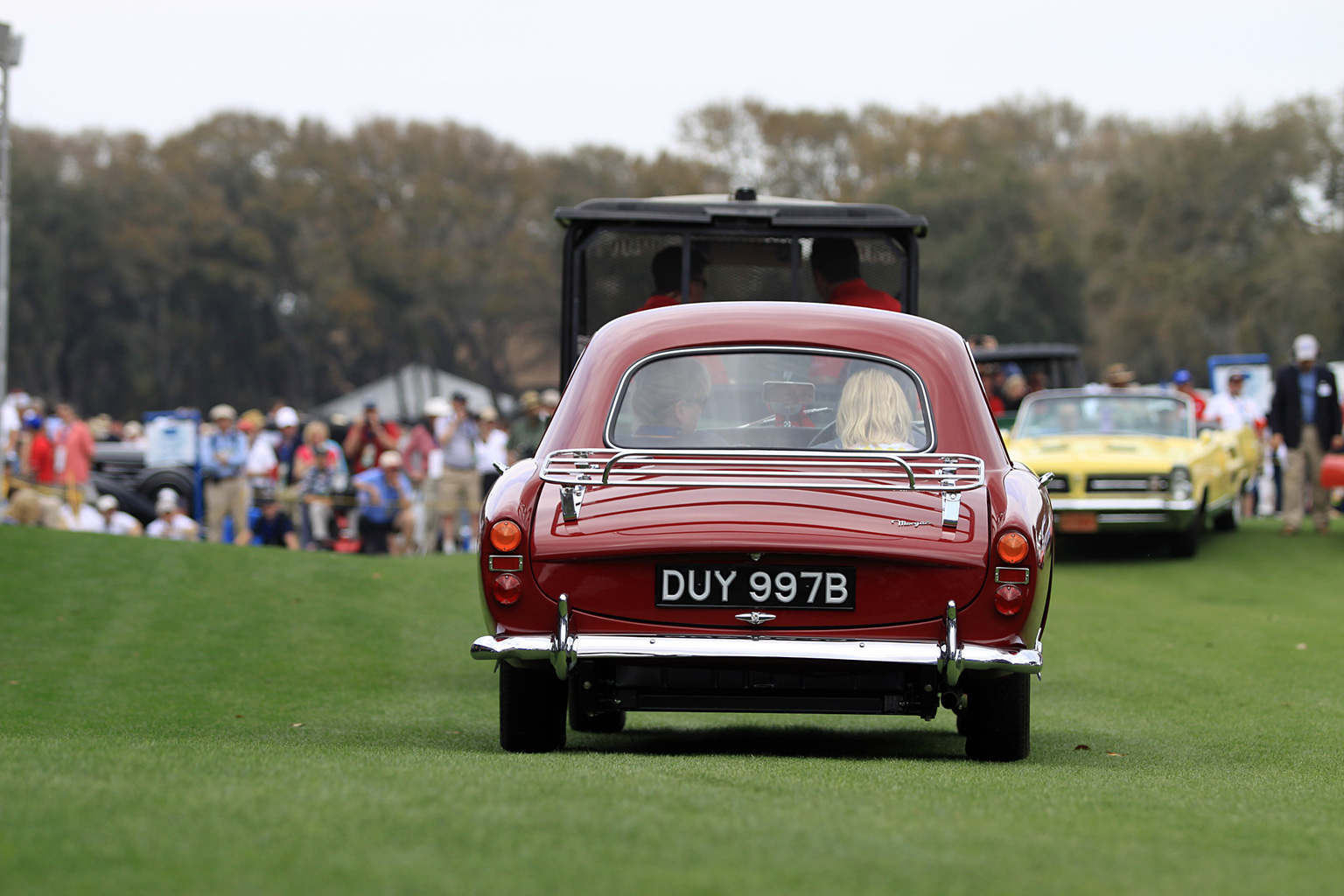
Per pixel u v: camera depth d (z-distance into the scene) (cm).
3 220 7631
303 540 7138
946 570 1917
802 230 3722
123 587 4216
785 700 1953
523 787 1493
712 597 1930
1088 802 1577
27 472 7419
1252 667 3578
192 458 9338
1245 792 1778
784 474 1980
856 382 2108
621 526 1936
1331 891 1121
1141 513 6269
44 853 1093
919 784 1711
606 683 1958
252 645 3584
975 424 2091
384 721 2673
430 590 4672
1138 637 4172
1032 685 3312
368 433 7200
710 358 2128
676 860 1138
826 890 1055
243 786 1427
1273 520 8231
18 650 3356
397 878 1051
